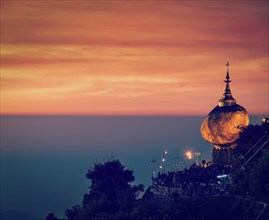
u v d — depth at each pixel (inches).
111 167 7760.8
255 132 7618.1
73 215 7445.9
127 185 7667.3
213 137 7770.7
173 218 6023.6
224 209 6082.7
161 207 6328.7
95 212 6948.8
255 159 7017.7
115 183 7613.2
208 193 6392.7
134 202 6948.8
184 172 6865.2
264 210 5595.5
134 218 6289.4
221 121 7716.5
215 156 7780.5
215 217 6043.3
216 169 6884.8
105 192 7564.0
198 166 7367.1
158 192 6899.6
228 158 7687.0
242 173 6378.0
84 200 7711.6
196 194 6348.4
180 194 6451.8
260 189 5954.7
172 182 6835.6
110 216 6501.0
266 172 5984.3
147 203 6353.3
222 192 6254.9
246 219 5782.5
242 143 7608.3
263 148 7135.8
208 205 6102.4
